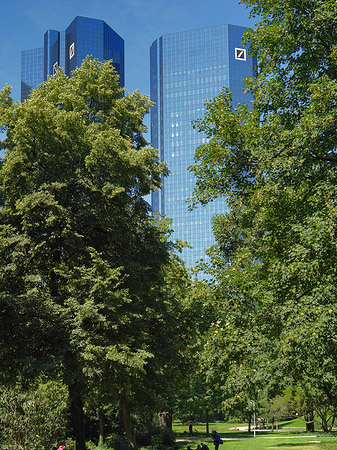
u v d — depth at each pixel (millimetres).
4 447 20000
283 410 56281
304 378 13484
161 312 25031
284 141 13531
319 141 13234
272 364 11750
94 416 37562
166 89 180375
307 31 14523
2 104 25516
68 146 22547
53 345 21391
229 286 14133
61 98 24188
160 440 35281
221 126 16578
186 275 32031
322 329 10633
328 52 14773
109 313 20797
